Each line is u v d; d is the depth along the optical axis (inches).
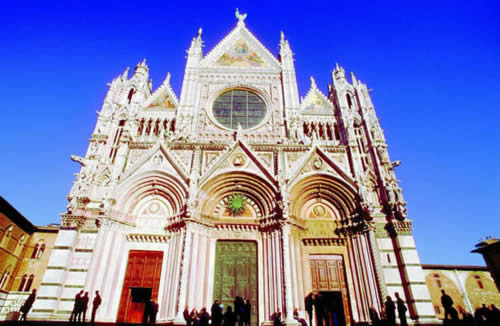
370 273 1007.6
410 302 955.3
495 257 1318.9
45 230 1616.6
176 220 1091.9
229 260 1080.8
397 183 1159.6
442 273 1672.0
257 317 986.1
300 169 1196.5
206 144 1244.5
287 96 1457.9
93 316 811.4
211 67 1572.3
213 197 1160.8
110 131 1268.5
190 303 938.7
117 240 1056.2
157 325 916.6
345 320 987.3
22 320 834.8
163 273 1038.4
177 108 1401.3
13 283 1483.8
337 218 1158.3
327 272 1064.8
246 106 1472.7
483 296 1624.0
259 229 1122.0
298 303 965.8
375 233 1069.8
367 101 1423.5
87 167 1161.4
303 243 1103.0
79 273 970.1
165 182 1165.7
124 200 1121.4
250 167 1195.3
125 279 1035.9
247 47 1680.6
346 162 1241.4
